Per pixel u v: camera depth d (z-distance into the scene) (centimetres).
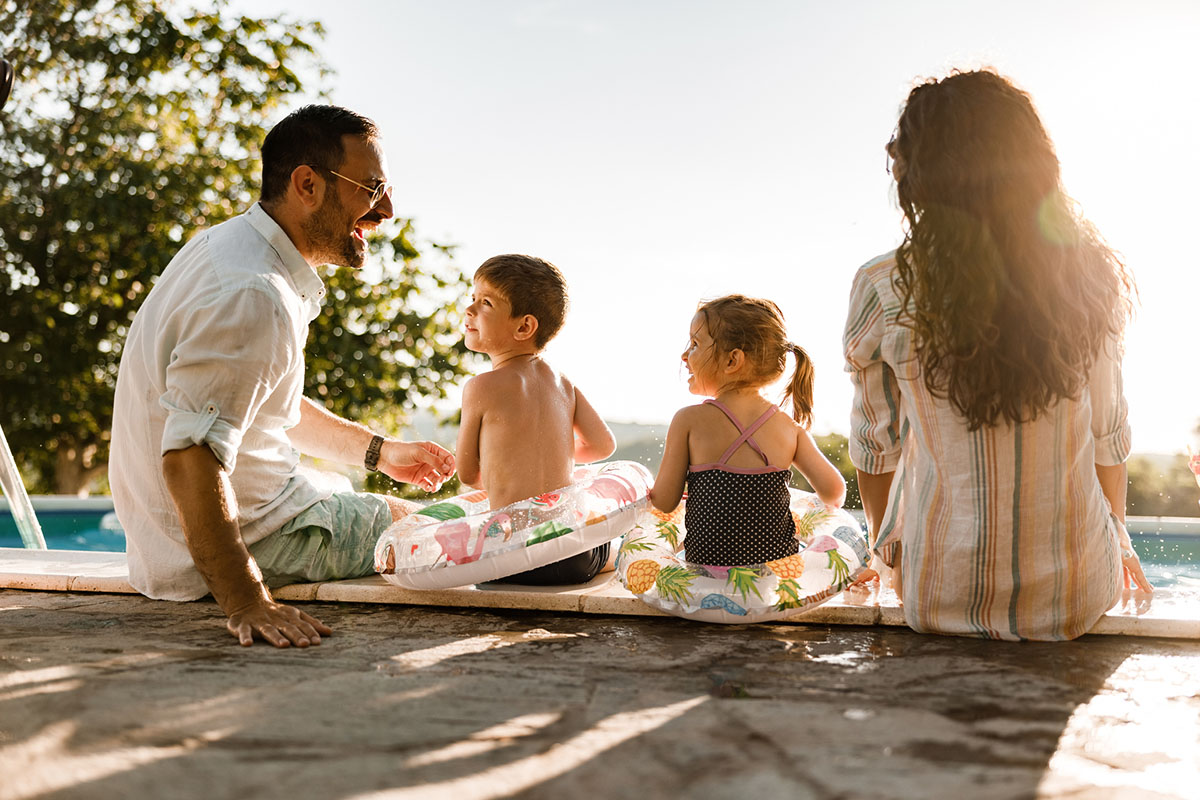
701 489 244
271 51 1197
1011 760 133
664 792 120
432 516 280
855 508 586
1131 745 140
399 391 1155
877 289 214
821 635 221
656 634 222
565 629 228
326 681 173
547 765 129
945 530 210
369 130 262
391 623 234
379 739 139
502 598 253
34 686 166
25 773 123
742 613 229
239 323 222
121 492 258
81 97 1148
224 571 213
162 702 156
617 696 164
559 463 279
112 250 1136
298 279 257
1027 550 205
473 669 184
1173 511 542
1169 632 215
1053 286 193
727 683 174
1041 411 197
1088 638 215
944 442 206
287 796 117
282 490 264
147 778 122
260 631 206
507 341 284
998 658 196
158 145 1150
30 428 1140
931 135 199
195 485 214
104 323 1153
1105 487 233
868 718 152
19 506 349
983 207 195
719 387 253
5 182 1112
